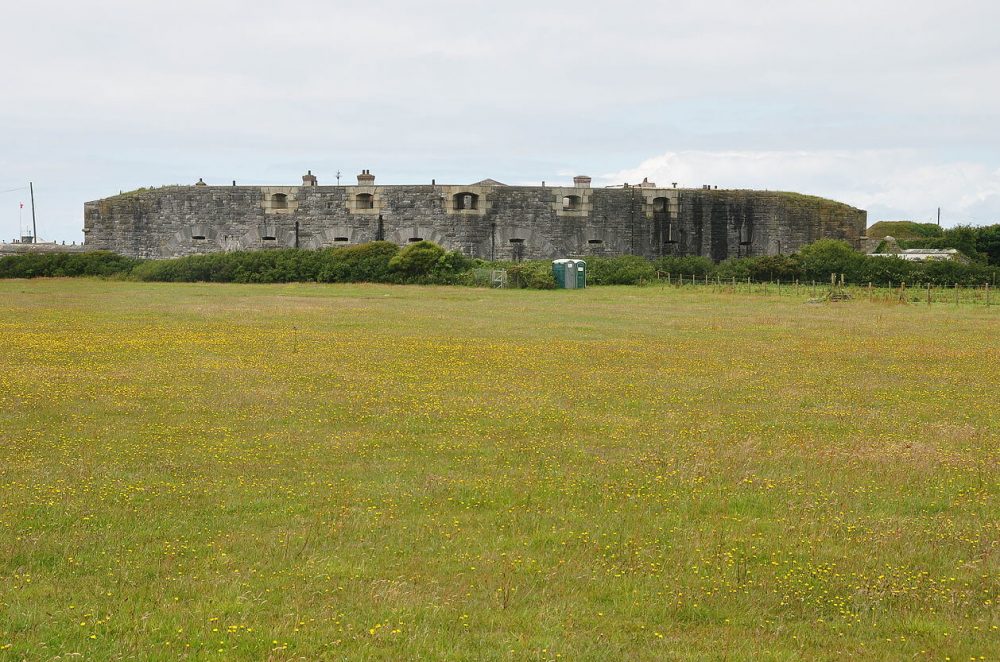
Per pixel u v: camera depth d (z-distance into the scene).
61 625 9.71
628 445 17.83
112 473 15.30
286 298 56.16
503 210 76.38
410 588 10.87
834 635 10.01
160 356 28.75
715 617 10.41
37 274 75.50
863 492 14.88
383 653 9.32
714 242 79.75
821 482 15.41
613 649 9.53
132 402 21.19
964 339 35.75
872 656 9.51
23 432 18.03
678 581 11.30
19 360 27.06
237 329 37.19
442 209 75.75
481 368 27.14
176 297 56.12
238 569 11.39
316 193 75.88
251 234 76.12
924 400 22.75
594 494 14.66
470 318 43.62
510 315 45.62
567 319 43.69
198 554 11.87
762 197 79.94
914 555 12.16
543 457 16.88
